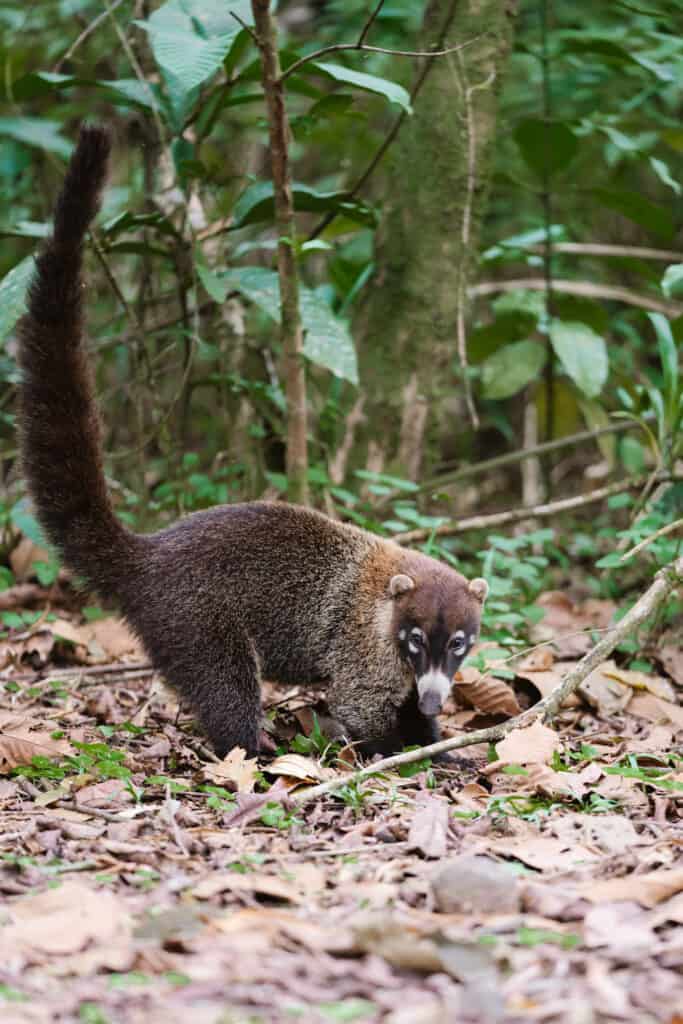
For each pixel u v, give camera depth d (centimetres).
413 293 696
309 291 619
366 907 303
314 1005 245
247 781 429
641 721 547
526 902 308
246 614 493
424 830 361
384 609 511
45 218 831
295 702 579
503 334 795
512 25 691
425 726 526
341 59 823
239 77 598
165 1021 233
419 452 709
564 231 838
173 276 811
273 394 677
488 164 698
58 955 274
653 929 293
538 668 578
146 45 725
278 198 565
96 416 496
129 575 489
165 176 705
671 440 641
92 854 346
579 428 969
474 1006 242
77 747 461
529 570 614
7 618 609
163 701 564
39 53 871
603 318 796
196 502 695
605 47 707
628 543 673
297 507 529
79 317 488
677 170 973
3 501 717
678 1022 237
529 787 423
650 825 383
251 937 278
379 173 909
